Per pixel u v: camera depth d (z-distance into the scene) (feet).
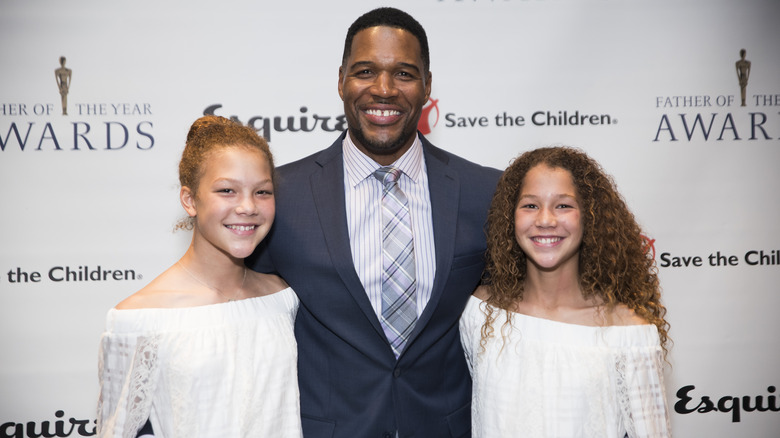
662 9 8.22
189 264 5.01
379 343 5.41
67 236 7.94
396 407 5.37
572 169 5.23
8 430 7.94
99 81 7.89
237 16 7.99
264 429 4.80
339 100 8.15
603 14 8.20
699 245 8.36
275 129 8.09
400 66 5.41
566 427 4.90
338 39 8.09
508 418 5.07
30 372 7.95
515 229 5.29
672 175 8.31
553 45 8.20
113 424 4.58
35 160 7.86
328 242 5.46
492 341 5.31
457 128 8.20
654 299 5.49
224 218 4.70
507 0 8.16
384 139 5.47
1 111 7.79
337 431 5.41
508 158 8.25
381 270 5.51
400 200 5.66
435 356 5.60
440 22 8.13
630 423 4.93
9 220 7.85
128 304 4.76
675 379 8.43
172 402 4.57
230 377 4.72
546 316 5.28
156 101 7.96
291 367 5.09
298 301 5.65
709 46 8.27
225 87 8.02
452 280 5.56
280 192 5.74
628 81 8.25
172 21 7.93
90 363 8.02
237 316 4.90
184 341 4.65
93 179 7.94
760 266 8.40
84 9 7.82
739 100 8.31
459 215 5.75
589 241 5.27
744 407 8.48
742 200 8.36
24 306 7.91
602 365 4.94
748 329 8.43
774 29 8.30
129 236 8.02
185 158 4.95
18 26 7.76
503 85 8.21
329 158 5.91
